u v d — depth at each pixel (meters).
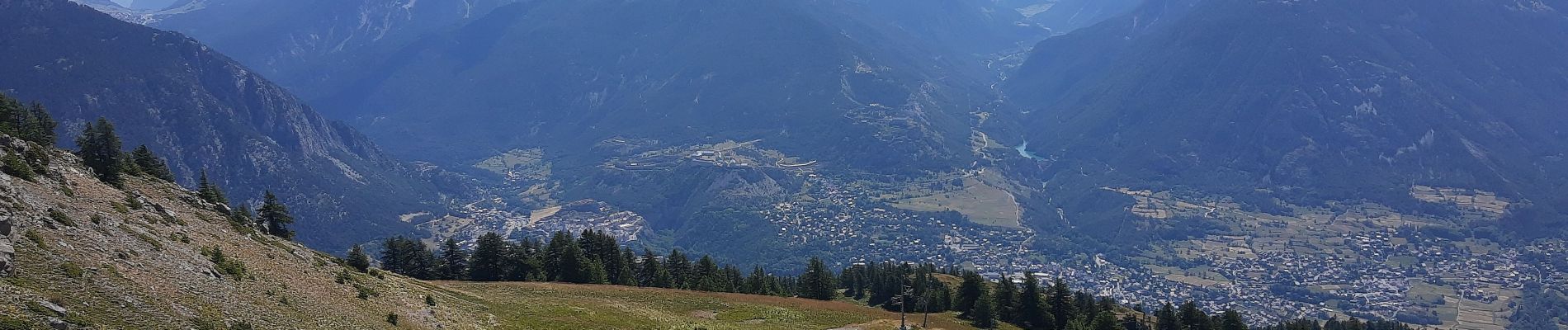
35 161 77.81
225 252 76.06
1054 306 159.25
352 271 94.44
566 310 106.44
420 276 173.25
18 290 48.88
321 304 72.00
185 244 72.81
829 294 186.25
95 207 72.50
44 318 46.97
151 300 56.44
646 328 104.25
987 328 148.88
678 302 134.50
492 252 173.75
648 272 193.62
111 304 53.22
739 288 190.75
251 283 69.75
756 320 123.00
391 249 173.88
